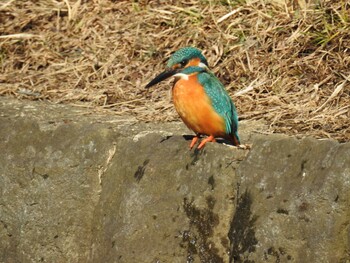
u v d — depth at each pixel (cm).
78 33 1442
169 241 901
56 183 1027
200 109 905
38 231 1042
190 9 1401
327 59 1211
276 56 1249
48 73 1355
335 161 764
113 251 948
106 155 998
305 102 1134
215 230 865
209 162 882
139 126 1099
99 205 991
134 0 1466
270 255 797
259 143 845
